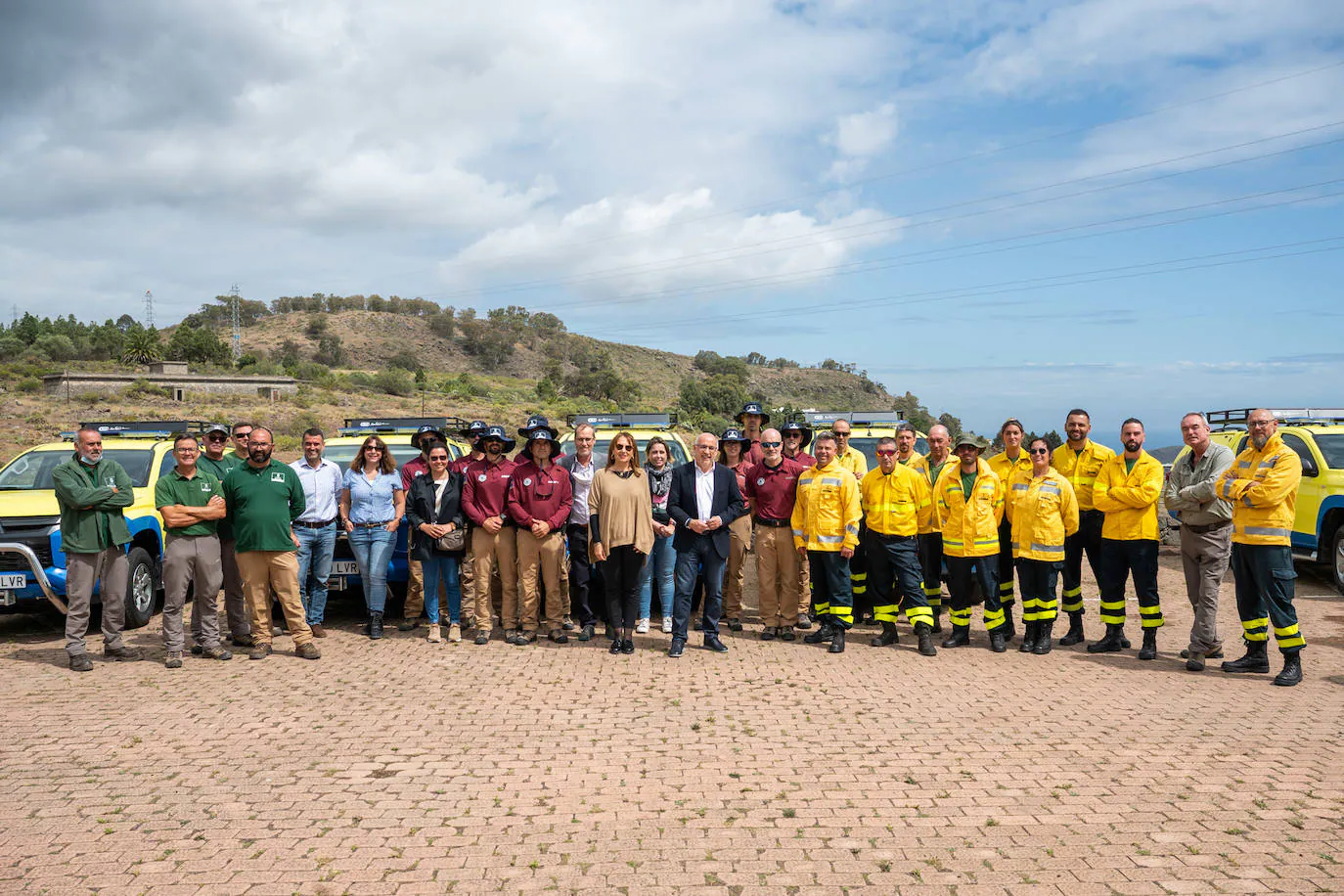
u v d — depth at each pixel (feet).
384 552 28.53
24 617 32.09
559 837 13.56
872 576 27.99
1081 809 14.58
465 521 28.22
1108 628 27.07
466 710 20.33
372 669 24.36
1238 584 24.52
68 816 14.34
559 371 469.16
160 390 237.45
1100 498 26.53
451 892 11.88
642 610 29.40
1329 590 37.40
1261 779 15.93
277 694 21.83
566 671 24.11
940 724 19.38
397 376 324.39
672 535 27.40
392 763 16.78
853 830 13.78
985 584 27.04
